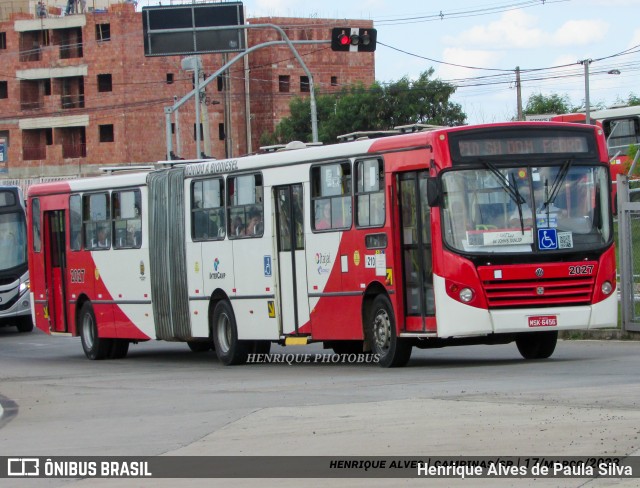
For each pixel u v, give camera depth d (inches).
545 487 350.3
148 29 1460.4
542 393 546.3
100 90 3346.5
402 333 728.3
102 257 1037.8
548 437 423.5
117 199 1020.5
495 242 699.4
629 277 876.0
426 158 704.4
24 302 1451.8
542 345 761.0
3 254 1448.1
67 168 3361.2
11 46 3425.2
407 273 731.4
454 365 746.2
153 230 975.6
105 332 1037.8
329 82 3531.0
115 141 3312.0
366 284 754.2
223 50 1457.9
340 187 778.2
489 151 707.4
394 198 730.8
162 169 970.7
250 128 3452.3
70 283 1085.8
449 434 444.1
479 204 701.3
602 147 731.4
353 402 561.0
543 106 3225.9
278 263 841.5
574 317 707.4
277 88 3462.1
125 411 605.6
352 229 765.3
